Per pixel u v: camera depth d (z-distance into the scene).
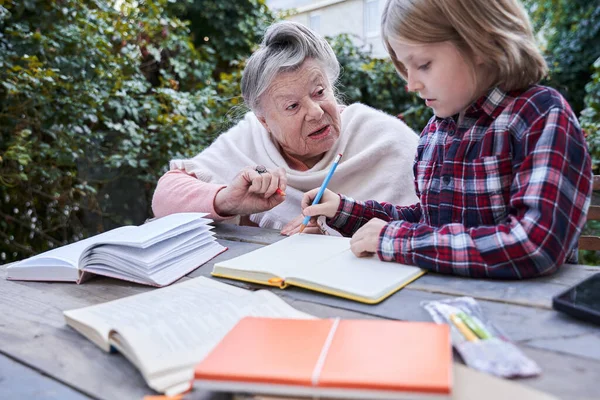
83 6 2.69
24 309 0.79
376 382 0.43
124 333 0.61
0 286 0.92
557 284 0.75
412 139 1.62
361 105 1.70
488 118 0.90
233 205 1.32
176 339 0.61
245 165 1.59
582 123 2.73
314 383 0.44
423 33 0.80
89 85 2.54
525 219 0.76
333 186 1.55
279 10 4.29
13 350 0.64
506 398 0.44
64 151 2.48
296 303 0.74
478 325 0.59
